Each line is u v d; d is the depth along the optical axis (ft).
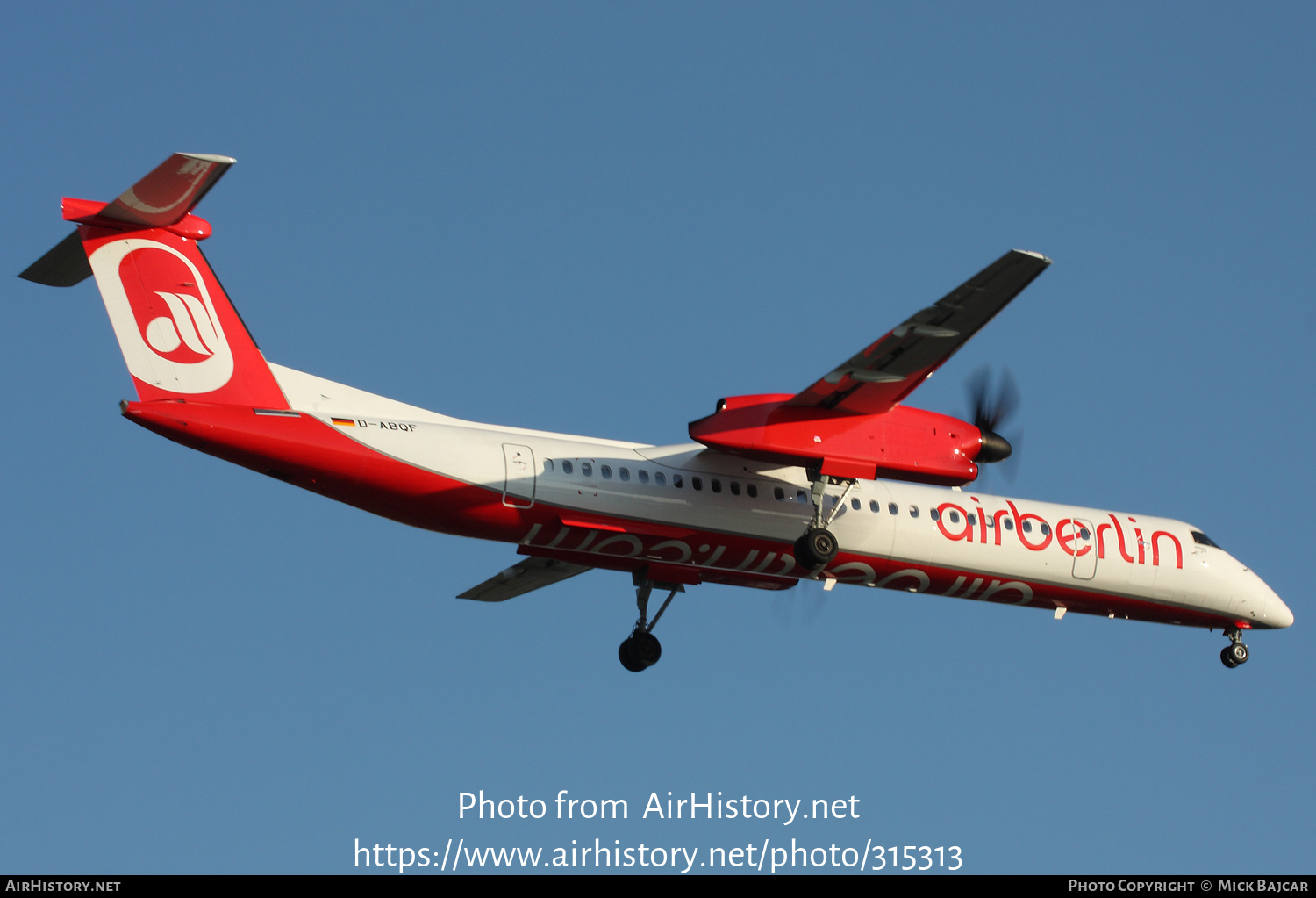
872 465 238.07
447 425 232.94
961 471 243.40
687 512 244.83
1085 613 292.40
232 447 212.64
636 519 241.14
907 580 271.69
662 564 256.32
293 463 216.95
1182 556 290.97
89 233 209.15
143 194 199.31
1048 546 279.69
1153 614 293.64
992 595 280.92
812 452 235.40
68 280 216.95
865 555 264.93
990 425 258.78
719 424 232.12
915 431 242.58
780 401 236.22
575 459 238.48
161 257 213.25
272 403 217.56
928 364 228.63
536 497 232.94
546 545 240.12
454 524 231.91
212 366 214.48
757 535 250.37
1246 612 294.66
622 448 247.09
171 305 213.05
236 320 217.56
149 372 210.59
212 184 197.77
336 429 220.02
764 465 254.27
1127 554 286.46
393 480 223.51
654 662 263.29
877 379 228.43
